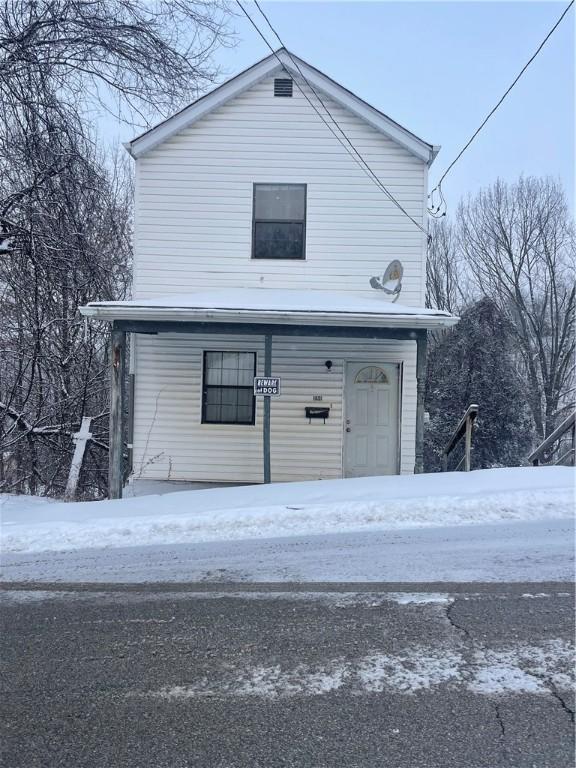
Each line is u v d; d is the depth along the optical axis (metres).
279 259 11.76
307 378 11.77
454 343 21.67
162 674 3.77
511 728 3.19
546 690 3.54
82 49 9.60
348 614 4.59
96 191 10.78
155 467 11.73
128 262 17.77
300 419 11.74
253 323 9.87
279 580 5.33
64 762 2.95
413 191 11.77
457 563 5.64
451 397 20.94
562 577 5.29
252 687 3.60
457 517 6.95
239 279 11.74
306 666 3.84
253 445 11.74
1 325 14.00
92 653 4.04
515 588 5.07
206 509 7.57
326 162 11.75
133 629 4.39
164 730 3.20
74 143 10.16
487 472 9.13
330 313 9.63
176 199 11.73
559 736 3.12
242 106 11.75
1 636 4.31
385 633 4.28
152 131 11.54
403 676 3.71
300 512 7.14
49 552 6.17
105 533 6.69
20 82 9.39
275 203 11.80
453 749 3.02
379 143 11.76
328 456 11.72
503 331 23.00
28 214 10.12
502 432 20.86
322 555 5.92
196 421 11.76
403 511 7.11
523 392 22.67
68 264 11.09
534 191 27.91
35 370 15.23
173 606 4.79
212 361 11.88
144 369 11.77
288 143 11.76
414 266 11.73
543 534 6.37
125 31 9.69
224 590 5.11
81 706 3.43
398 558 5.79
